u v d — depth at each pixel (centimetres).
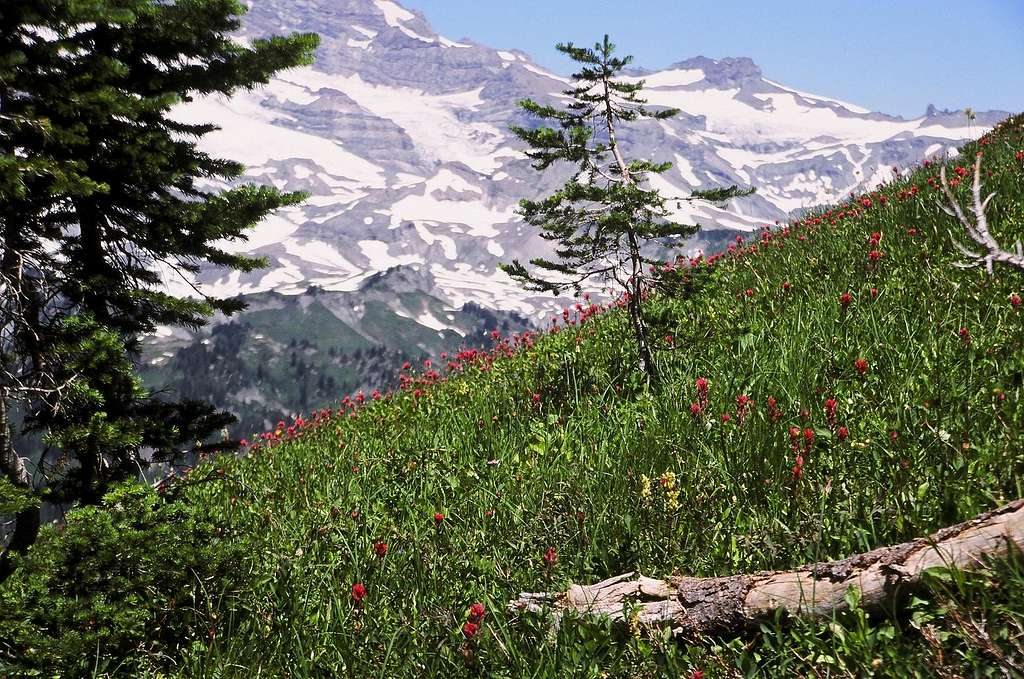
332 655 554
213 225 932
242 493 978
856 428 643
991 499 490
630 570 571
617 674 461
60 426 797
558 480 723
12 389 773
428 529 703
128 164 879
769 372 802
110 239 936
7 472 752
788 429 658
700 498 620
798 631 438
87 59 884
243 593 655
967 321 775
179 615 627
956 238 961
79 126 851
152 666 595
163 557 619
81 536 605
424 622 565
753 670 429
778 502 581
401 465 870
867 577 427
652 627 482
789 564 518
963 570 402
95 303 894
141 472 808
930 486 529
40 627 576
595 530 616
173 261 984
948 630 399
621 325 1133
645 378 934
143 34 944
